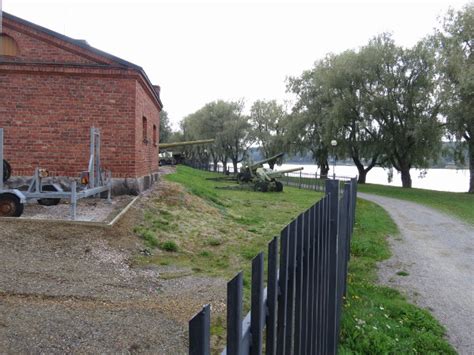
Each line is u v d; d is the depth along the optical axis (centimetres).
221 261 743
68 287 524
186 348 395
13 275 541
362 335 457
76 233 736
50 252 652
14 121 1152
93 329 411
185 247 812
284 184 3334
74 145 1166
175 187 1452
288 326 209
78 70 1152
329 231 353
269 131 5362
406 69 2966
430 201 2283
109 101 1170
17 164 1158
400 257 901
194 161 6375
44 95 1156
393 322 517
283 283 194
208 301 528
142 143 1305
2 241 666
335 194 367
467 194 2825
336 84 3153
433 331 508
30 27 1155
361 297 595
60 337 388
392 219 1501
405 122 3028
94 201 1079
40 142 1159
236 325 131
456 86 2503
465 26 2598
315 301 279
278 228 1129
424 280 732
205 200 1454
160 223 938
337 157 3759
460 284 714
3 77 1145
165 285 586
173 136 6938
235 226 1093
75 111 1163
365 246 929
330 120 3203
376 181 6034
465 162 3103
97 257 660
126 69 1163
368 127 3188
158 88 1825
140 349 385
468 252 975
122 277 595
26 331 390
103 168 1170
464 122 2561
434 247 1024
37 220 766
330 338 368
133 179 1178
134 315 455
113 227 783
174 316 465
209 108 5628
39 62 1142
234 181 2933
